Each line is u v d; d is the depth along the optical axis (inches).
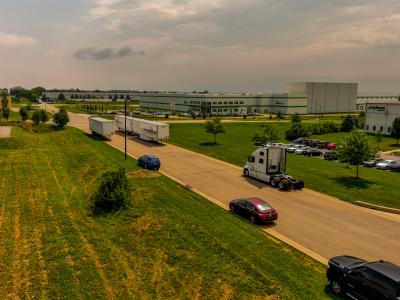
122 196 886.4
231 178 1307.8
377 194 1091.3
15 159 1541.6
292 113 5979.3
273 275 563.5
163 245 673.6
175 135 2615.7
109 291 518.6
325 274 583.8
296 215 906.7
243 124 3668.8
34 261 607.8
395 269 471.2
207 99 5541.3
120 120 2723.9
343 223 852.0
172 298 501.7
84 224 787.4
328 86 6486.2
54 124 3043.8
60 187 1107.9
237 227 784.9
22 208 892.6
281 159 1235.2
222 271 574.2
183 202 963.3
